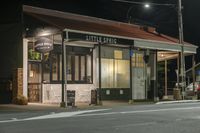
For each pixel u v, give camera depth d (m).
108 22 34.78
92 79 31.80
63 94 26.34
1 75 29.50
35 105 27.05
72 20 30.83
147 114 20.25
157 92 35.50
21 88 27.92
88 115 19.67
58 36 28.70
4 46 29.42
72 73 30.55
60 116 19.17
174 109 23.50
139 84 34.81
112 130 14.20
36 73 29.16
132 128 14.79
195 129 14.66
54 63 29.83
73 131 13.86
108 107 26.19
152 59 35.91
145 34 35.28
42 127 14.84
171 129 14.62
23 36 28.25
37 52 27.69
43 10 29.66
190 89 38.69
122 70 33.59
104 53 32.28
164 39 35.38
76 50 30.80
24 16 28.34
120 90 33.31
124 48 33.56
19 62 28.38
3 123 16.06
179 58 39.16
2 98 28.33
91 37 27.44
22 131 13.76
